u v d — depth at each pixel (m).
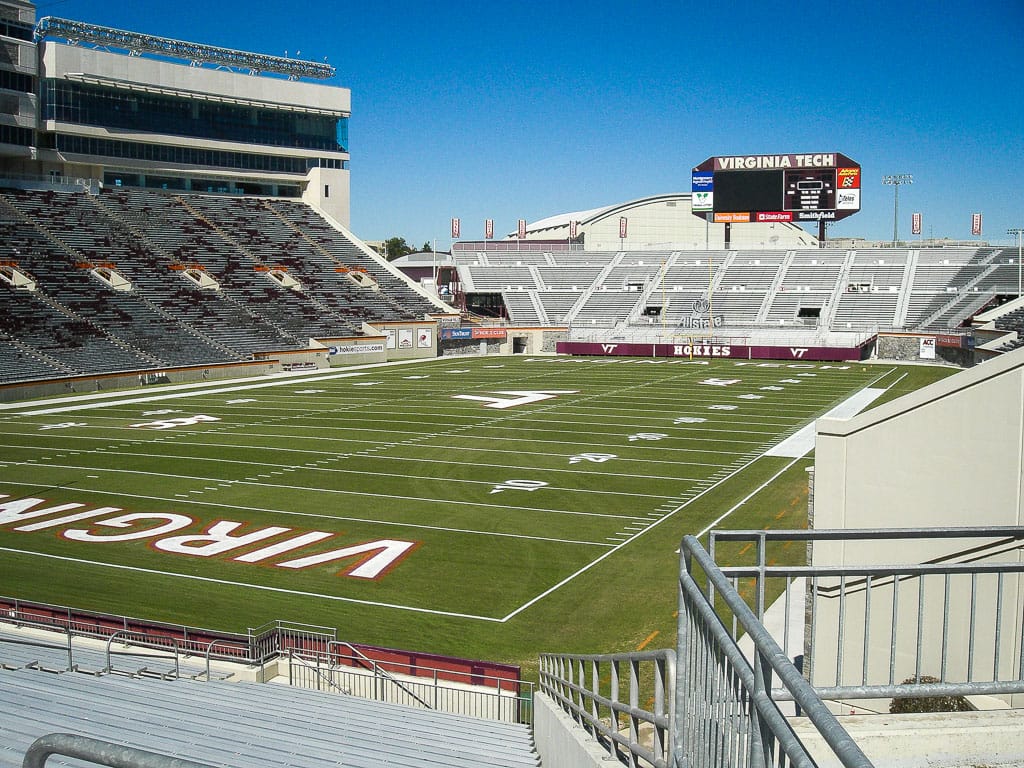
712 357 75.19
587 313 85.19
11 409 45.44
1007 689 5.32
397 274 81.94
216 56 76.25
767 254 88.00
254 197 82.62
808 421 42.09
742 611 3.23
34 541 23.39
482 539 23.52
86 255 64.31
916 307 77.19
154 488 28.97
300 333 66.88
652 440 37.44
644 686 14.70
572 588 19.88
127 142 73.00
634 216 101.25
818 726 2.48
